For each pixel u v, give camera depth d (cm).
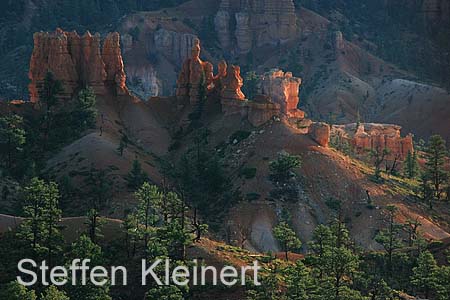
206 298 18162
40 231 19288
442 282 19138
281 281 18512
